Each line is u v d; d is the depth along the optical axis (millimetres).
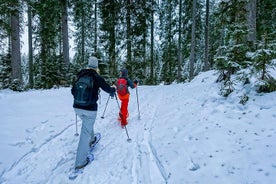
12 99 9031
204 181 3248
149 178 3645
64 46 18469
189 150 4133
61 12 18094
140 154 4465
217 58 6219
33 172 4008
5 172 3934
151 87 14500
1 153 4508
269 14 14828
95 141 4836
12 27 14781
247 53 5574
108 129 6012
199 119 5336
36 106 8086
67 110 7746
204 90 7758
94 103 4184
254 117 4645
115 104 8922
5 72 19062
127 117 6629
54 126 6133
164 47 29328
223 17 6961
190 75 19328
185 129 5070
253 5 7816
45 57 20078
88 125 4176
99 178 3750
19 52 15133
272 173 3041
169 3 27250
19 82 14211
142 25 19016
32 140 5223
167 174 3664
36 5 16344
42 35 20734
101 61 17281
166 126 5637
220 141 4137
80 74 4281
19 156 4480
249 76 5566
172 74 28906
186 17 24062
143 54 19703
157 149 4539
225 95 6164
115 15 18703
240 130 4316
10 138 5211
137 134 5531
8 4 12930
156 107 8086
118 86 6230
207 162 3660
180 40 25953
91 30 27031
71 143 5160
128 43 18984
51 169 4105
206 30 22344
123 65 19125
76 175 3832
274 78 5848
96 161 4301
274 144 3611
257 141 3826
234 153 3693
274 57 5207
